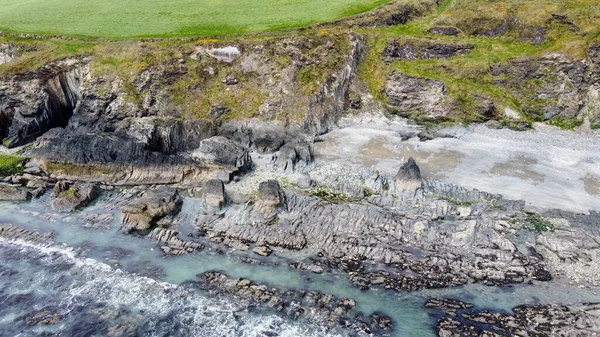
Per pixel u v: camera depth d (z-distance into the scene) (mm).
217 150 39781
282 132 44000
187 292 29109
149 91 46125
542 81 44250
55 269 31297
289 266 30766
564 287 28078
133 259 32062
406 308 27406
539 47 46656
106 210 37125
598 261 29516
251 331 26281
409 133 44156
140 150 40625
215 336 26031
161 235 33906
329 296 28344
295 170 39750
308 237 32969
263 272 30422
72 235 34688
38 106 45844
